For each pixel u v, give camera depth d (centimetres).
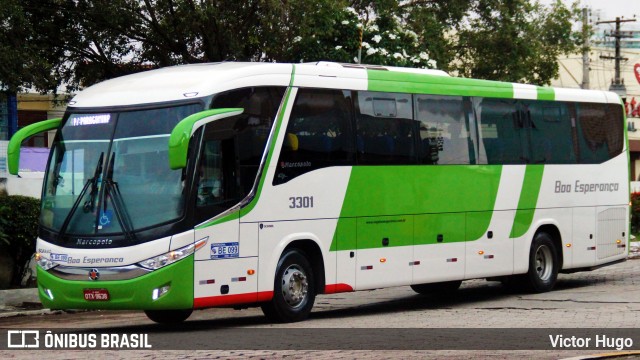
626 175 2059
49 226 1336
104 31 2731
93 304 1284
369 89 1538
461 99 1700
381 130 1550
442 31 3516
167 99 1315
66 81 2842
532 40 3684
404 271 1577
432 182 1628
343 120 1491
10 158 1367
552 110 1889
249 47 2617
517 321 1396
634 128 6600
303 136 1429
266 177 1372
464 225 1688
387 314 1552
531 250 1836
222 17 2534
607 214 2008
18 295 1797
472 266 1703
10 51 2170
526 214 1817
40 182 2084
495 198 1752
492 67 3638
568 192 1914
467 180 1695
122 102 1342
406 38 2891
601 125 2003
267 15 2533
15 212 1864
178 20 2598
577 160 1936
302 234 1418
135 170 1299
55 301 1314
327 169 1459
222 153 1319
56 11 2670
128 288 1260
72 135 1357
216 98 1312
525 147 1820
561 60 6375
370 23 2850
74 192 1325
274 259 1380
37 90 2331
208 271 1292
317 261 1455
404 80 1603
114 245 1273
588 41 4806
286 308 1402
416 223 1598
